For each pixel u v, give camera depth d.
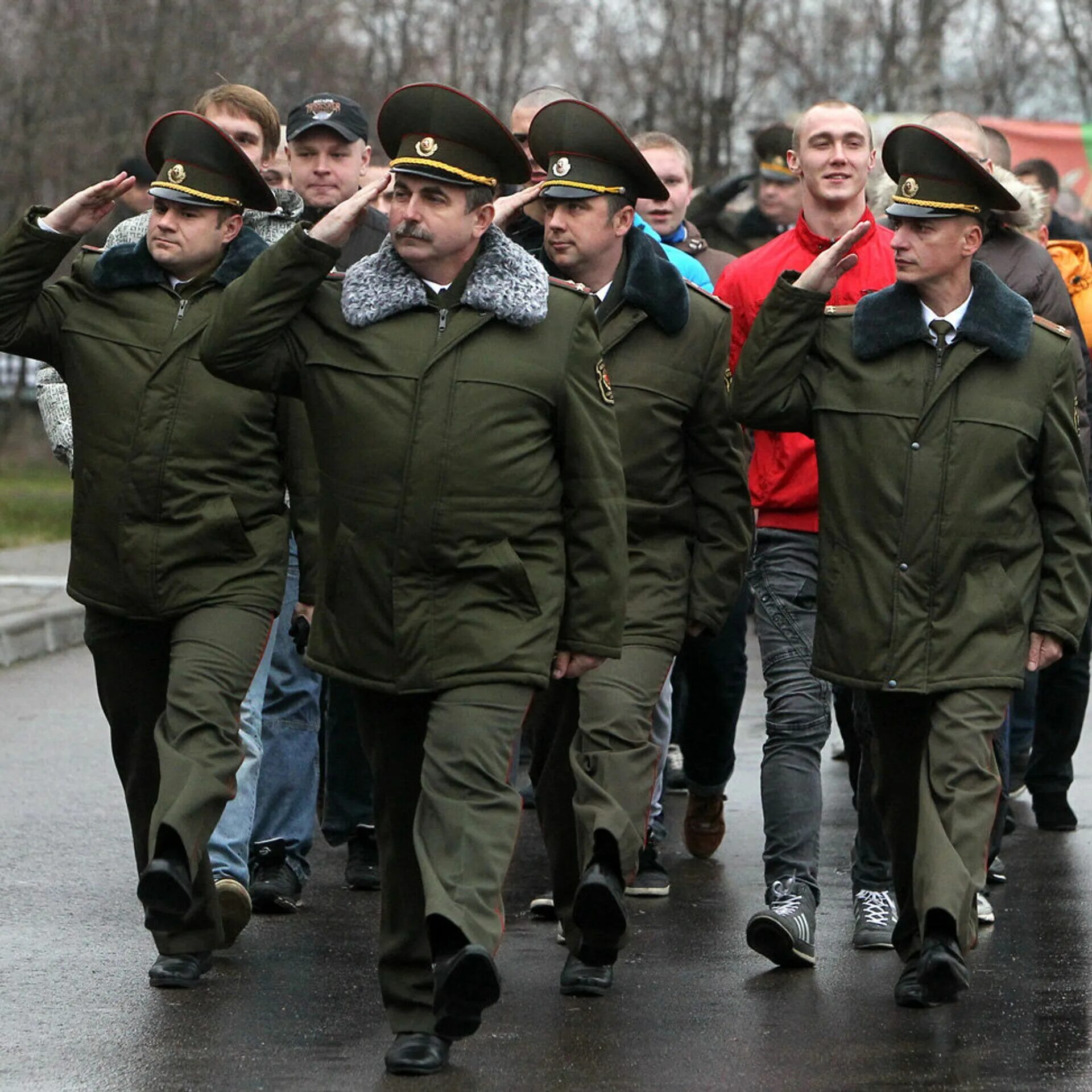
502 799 9.62
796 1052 10.11
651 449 11.62
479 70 57.53
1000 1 59.84
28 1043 10.14
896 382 10.80
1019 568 10.81
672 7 52.53
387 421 9.63
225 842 12.11
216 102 13.30
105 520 10.98
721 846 15.14
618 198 11.55
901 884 11.05
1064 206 27.53
